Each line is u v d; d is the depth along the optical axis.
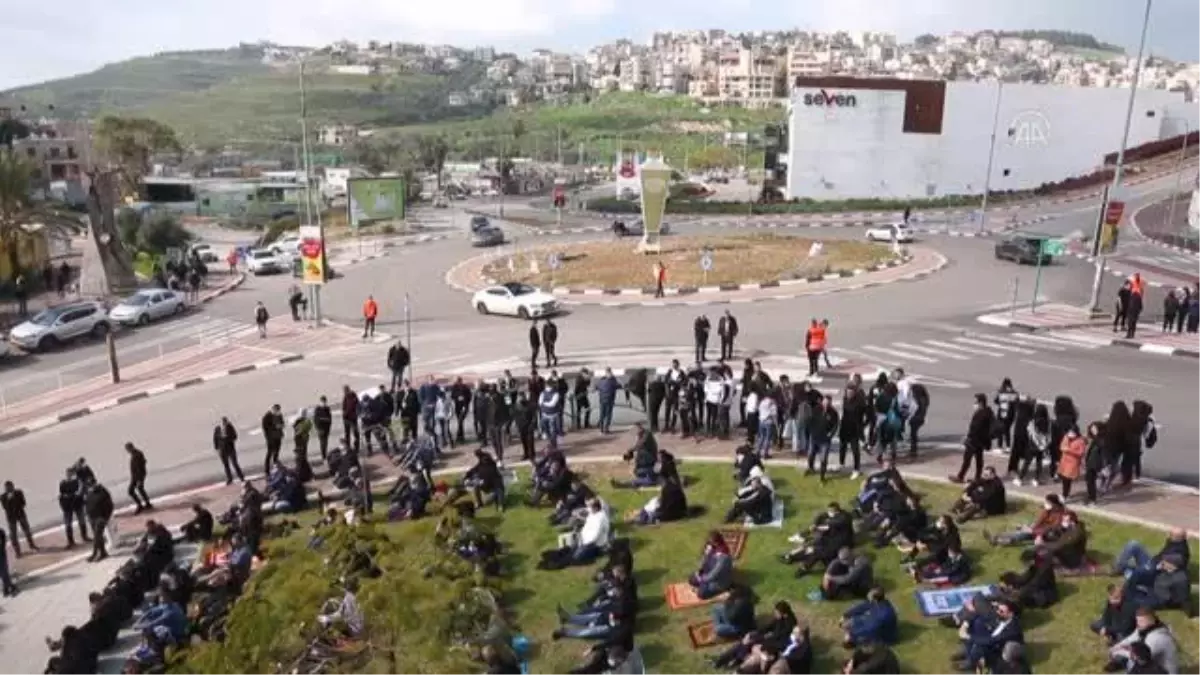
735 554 17.16
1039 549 14.88
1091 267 49.81
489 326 39.75
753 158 151.88
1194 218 65.38
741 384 25.89
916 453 21.52
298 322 42.91
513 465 22.58
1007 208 82.31
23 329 40.62
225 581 15.97
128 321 44.25
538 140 185.25
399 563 10.35
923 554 15.91
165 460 25.25
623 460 22.31
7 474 24.88
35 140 115.50
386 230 83.50
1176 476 19.58
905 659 13.55
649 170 58.00
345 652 9.00
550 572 17.22
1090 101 92.31
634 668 13.20
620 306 42.69
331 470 22.72
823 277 47.22
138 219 73.94
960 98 88.88
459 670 8.89
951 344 32.59
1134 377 27.75
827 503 19.03
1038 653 13.25
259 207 108.69
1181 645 12.84
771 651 12.89
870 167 90.12
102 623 15.35
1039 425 18.97
